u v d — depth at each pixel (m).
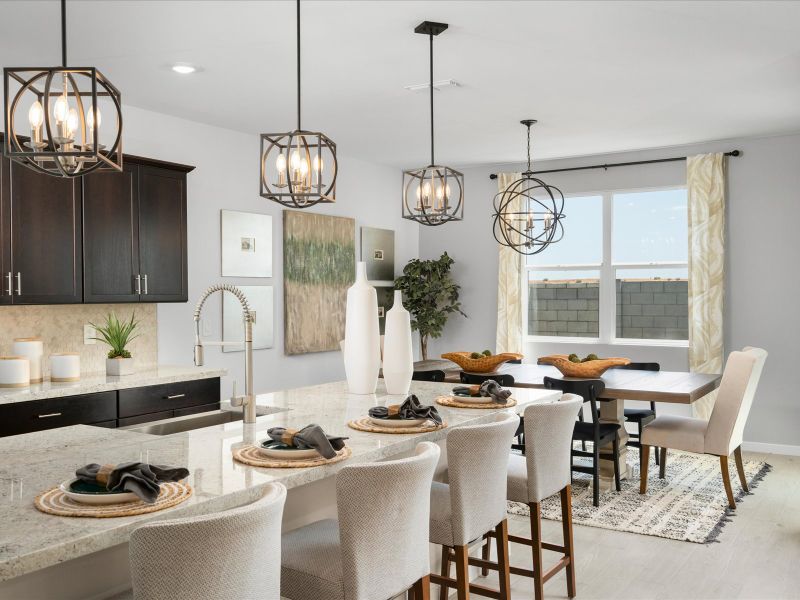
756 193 6.38
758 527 4.25
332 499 2.73
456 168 7.83
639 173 6.91
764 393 6.36
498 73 4.37
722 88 4.75
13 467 2.16
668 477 5.44
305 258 6.48
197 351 2.79
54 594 1.80
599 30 3.65
